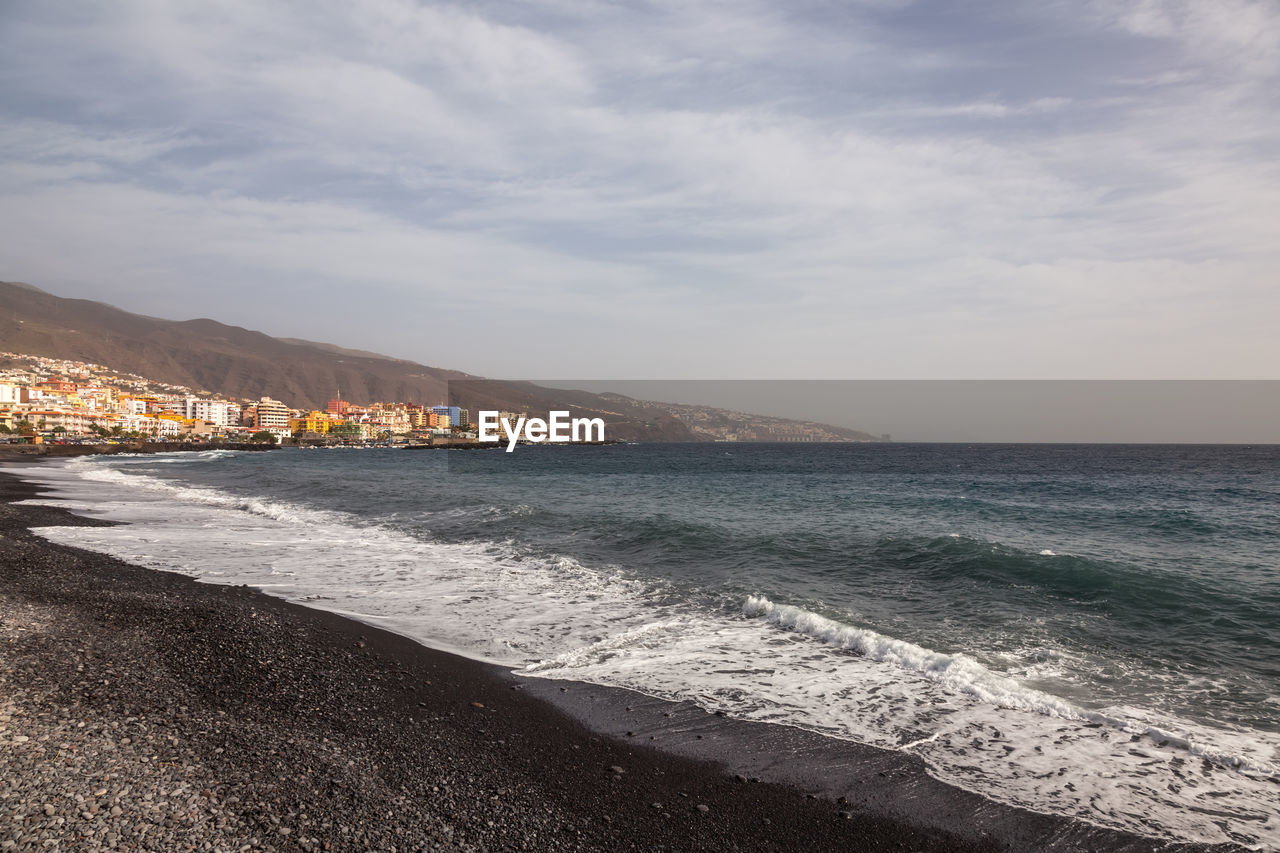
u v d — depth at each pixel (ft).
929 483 128.16
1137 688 24.32
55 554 46.96
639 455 297.33
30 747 17.62
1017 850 15.05
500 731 20.68
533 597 37.47
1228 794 17.26
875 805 16.83
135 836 13.98
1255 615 32.68
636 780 17.88
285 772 17.24
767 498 91.61
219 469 178.09
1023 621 32.17
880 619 32.76
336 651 27.55
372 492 101.30
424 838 14.70
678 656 27.89
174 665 24.84
